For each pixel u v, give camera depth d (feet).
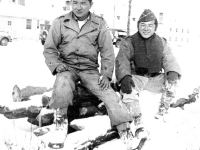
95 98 14.14
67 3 126.82
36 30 111.34
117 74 12.95
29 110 13.58
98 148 11.32
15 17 106.01
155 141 12.28
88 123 12.31
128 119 11.20
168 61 13.93
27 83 16.07
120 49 13.58
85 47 12.48
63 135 10.82
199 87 19.81
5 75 19.84
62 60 13.01
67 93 11.07
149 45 13.48
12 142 10.80
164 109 14.78
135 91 12.69
